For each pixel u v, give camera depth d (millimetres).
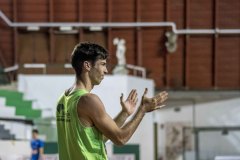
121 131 8633
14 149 36094
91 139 8742
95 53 9023
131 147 39844
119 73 44938
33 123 39719
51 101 42094
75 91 8984
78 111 8758
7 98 39812
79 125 8766
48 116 40938
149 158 44750
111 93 42594
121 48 48688
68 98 8984
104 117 8625
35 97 42094
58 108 9188
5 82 43500
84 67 9039
